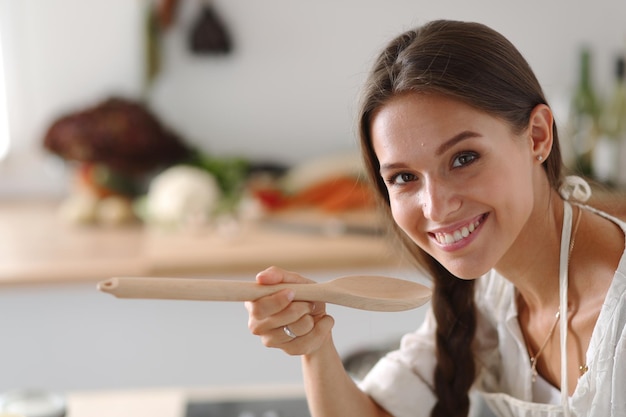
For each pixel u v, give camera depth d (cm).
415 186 99
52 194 303
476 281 128
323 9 289
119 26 288
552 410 116
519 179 98
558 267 113
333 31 291
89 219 272
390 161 98
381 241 249
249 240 253
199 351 243
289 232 261
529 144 101
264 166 291
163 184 270
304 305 100
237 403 155
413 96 95
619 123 275
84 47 289
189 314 241
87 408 146
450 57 95
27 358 238
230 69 292
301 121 297
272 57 292
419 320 240
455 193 96
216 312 241
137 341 241
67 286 234
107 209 272
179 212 265
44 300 235
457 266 100
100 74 291
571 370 114
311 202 282
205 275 236
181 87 293
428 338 133
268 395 159
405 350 133
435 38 96
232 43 290
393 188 101
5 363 238
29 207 296
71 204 282
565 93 289
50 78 291
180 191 266
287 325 102
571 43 294
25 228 270
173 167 283
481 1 290
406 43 99
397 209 101
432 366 131
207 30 285
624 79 276
